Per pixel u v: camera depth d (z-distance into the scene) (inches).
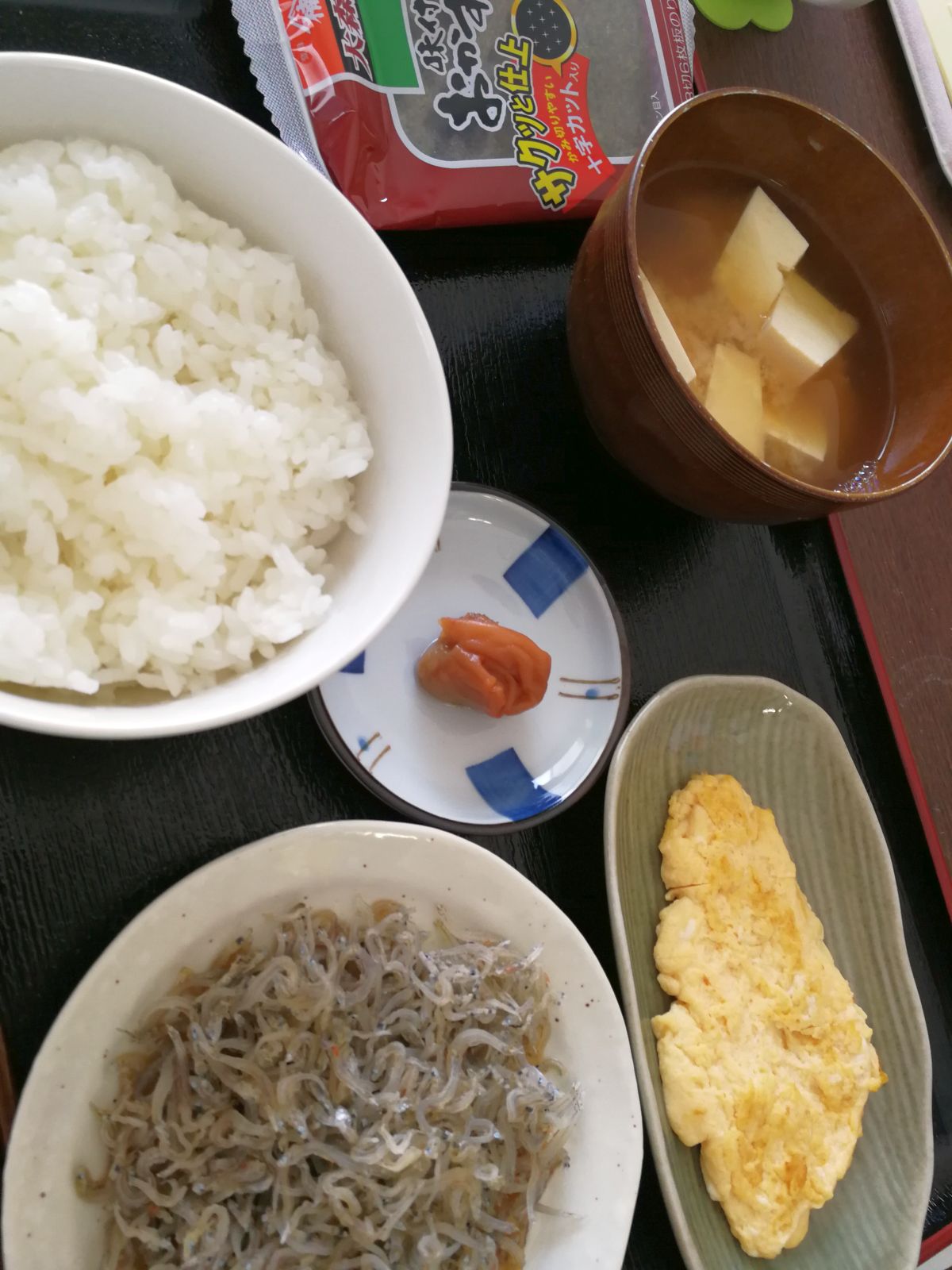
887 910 13.3
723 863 12.4
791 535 14.3
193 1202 8.9
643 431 11.1
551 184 12.4
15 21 10.3
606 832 11.2
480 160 12.1
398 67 11.7
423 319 9.1
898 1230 12.0
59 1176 8.3
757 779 13.4
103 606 8.4
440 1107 9.8
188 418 8.5
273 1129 9.1
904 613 14.9
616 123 13.0
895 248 12.4
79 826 9.4
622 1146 10.2
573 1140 10.4
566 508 12.6
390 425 9.5
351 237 9.1
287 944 9.7
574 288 11.4
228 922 9.5
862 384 12.8
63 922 9.1
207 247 9.2
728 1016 11.8
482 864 10.2
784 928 12.6
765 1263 11.3
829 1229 11.9
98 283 8.4
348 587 9.1
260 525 8.9
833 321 12.8
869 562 14.8
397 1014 10.1
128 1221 8.7
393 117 11.6
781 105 11.7
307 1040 9.6
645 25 13.4
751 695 12.9
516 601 12.4
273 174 9.0
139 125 8.7
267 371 9.2
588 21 13.0
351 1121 9.5
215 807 10.0
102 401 8.0
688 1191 11.1
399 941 10.2
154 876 9.6
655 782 12.6
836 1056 12.4
